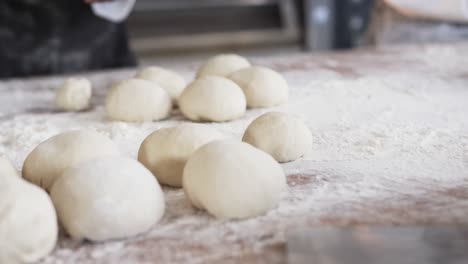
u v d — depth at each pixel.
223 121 0.94
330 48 2.53
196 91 0.94
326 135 0.88
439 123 0.91
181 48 2.54
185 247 0.63
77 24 1.78
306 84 1.13
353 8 2.44
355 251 0.58
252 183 0.66
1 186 0.61
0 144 0.90
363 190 0.72
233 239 0.64
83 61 1.81
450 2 1.68
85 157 0.71
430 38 1.78
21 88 1.24
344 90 1.09
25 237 0.60
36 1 1.71
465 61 1.27
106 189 0.64
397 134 0.87
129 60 1.91
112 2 1.61
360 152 0.82
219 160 0.66
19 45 1.73
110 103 0.97
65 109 1.05
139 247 0.63
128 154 0.84
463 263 0.57
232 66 1.08
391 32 1.79
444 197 0.70
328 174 0.76
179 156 0.72
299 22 2.63
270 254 0.62
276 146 0.78
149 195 0.65
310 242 0.60
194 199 0.67
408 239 0.60
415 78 1.15
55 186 0.65
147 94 0.95
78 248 0.63
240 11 2.69
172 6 2.69
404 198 0.70
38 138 0.91
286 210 0.68
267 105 1.00
